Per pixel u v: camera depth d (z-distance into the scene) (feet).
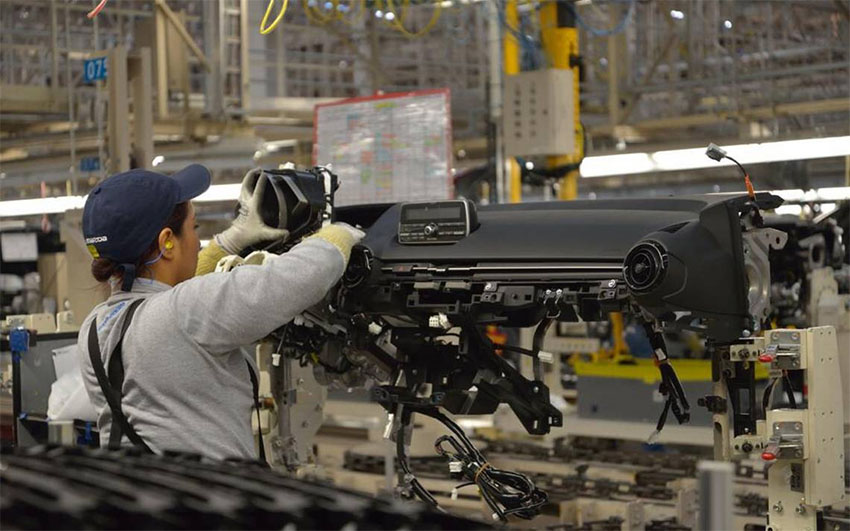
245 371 8.49
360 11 25.95
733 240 9.31
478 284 10.30
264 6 32.14
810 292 18.80
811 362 10.46
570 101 24.89
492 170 26.35
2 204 28.04
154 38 27.32
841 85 36.76
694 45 35.65
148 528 3.82
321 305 10.85
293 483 4.68
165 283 8.58
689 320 9.28
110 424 8.50
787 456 10.46
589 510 19.72
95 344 8.24
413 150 19.51
